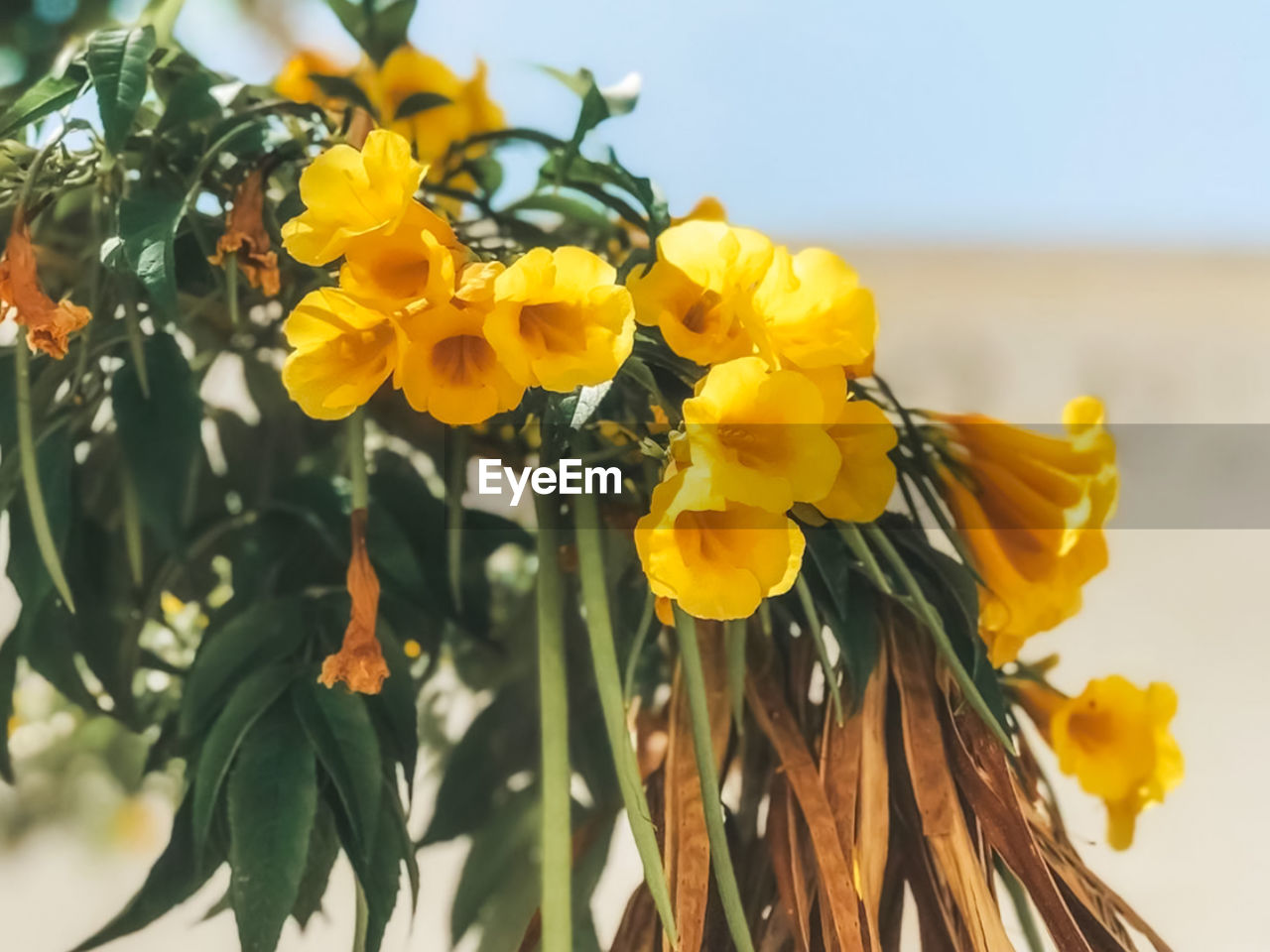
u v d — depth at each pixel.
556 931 0.33
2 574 0.63
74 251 0.45
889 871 0.37
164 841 0.66
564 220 0.48
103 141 0.37
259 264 0.36
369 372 0.31
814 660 0.39
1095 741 0.40
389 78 0.48
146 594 0.47
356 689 0.34
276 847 0.35
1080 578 0.38
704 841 0.34
